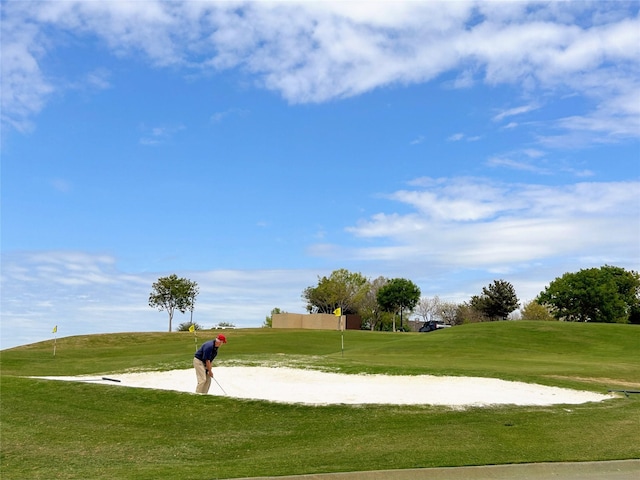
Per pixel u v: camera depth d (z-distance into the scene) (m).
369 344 44.19
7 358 35.88
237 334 55.84
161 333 60.38
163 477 9.37
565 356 34.66
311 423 14.39
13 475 10.16
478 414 14.77
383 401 16.34
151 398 16.88
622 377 23.81
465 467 9.91
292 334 54.94
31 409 15.99
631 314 92.19
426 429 13.23
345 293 93.56
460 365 26.58
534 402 16.59
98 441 12.97
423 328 73.94
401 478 9.56
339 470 9.66
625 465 10.50
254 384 19.84
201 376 17.72
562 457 10.75
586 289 88.00
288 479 9.09
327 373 22.00
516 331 44.47
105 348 45.97
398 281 92.12
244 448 12.41
